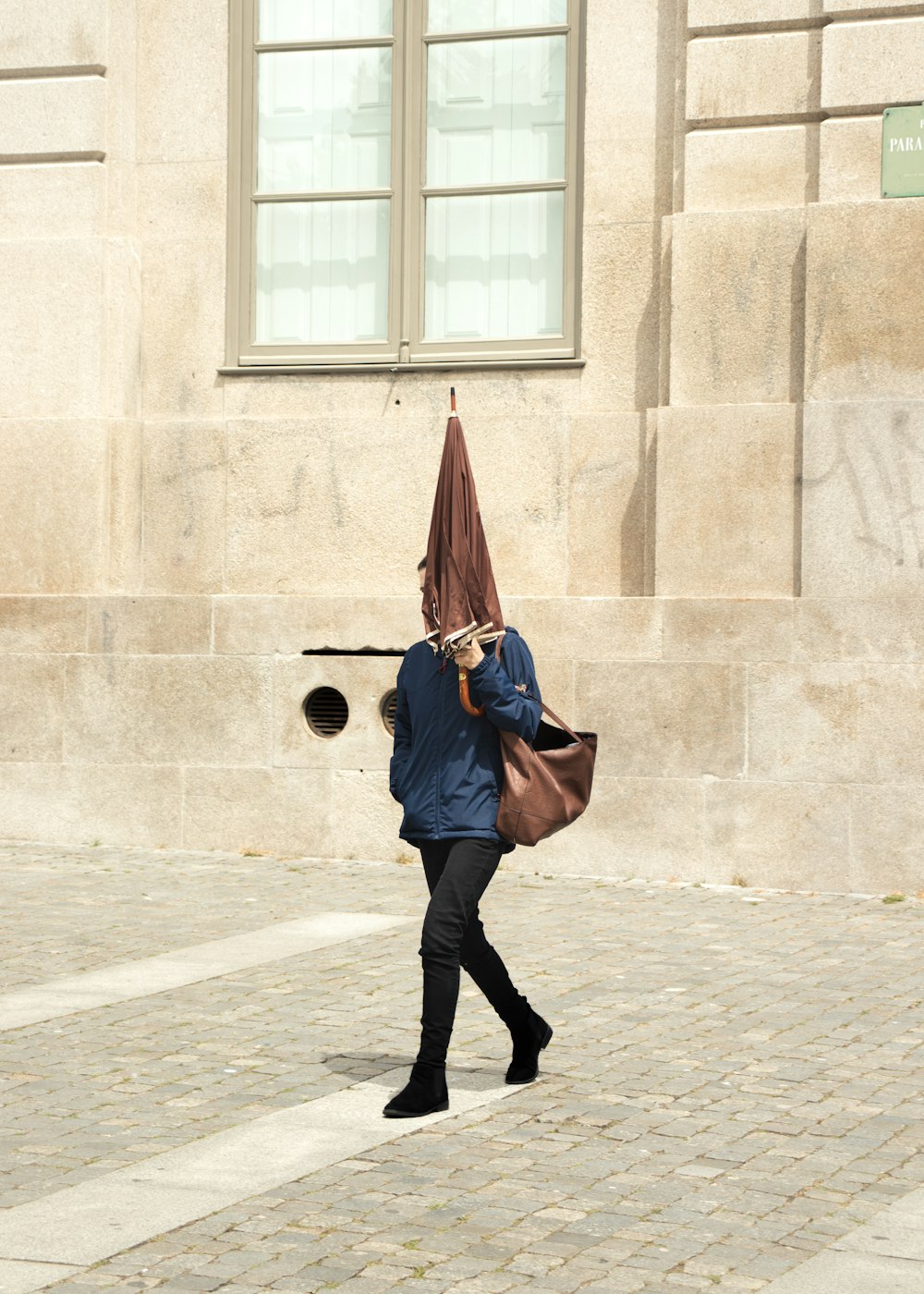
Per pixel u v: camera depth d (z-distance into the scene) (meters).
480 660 5.12
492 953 5.33
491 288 10.90
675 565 9.80
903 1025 6.16
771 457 9.63
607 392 10.40
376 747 10.11
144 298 11.16
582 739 5.32
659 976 6.97
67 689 10.66
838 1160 4.62
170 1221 4.10
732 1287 3.70
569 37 10.64
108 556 10.93
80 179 10.99
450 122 10.95
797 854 9.30
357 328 11.16
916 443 9.27
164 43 11.16
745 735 9.41
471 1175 4.48
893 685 9.18
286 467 10.85
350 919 8.21
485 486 10.56
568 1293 3.66
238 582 10.93
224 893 8.95
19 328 10.99
